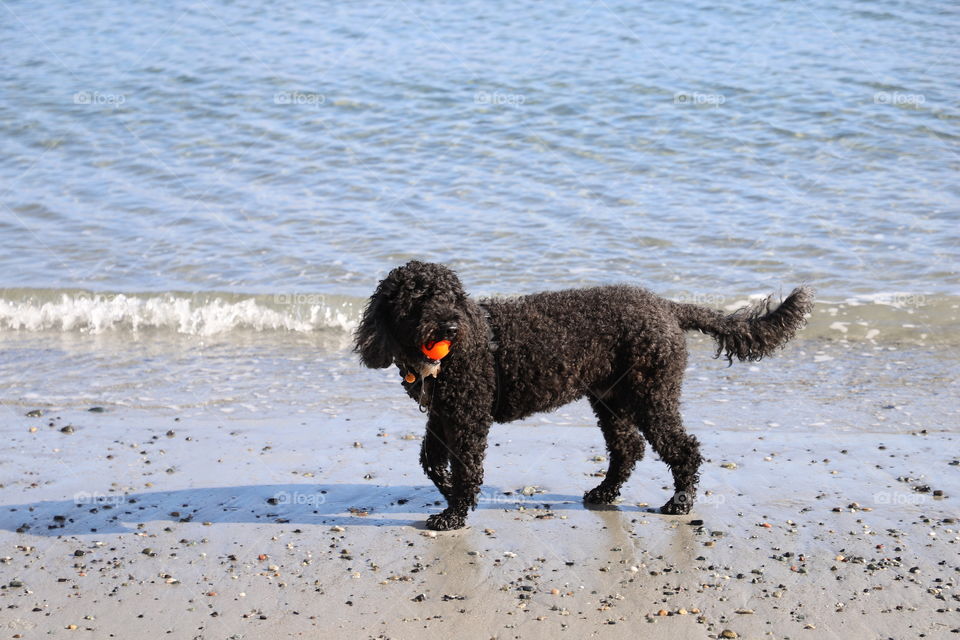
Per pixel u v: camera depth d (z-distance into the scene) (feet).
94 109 57.62
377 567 18.98
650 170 47.09
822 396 27.91
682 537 20.01
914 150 47.85
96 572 18.83
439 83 59.77
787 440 24.91
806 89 55.72
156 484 23.08
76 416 27.48
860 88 55.36
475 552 19.60
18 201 45.98
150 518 21.27
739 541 19.71
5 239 41.98
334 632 16.55
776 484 22.35
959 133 49.26
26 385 29.99
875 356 30.78
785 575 18.24
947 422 25.68
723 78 58.18
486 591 17.92
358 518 21.35
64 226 43.32
